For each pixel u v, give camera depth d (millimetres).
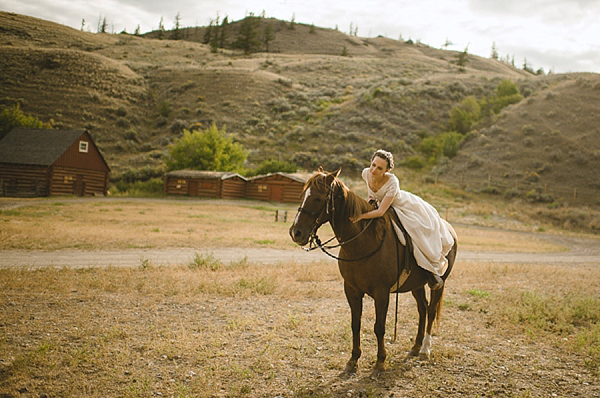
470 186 58844
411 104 87875
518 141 70062
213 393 4332
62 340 5605
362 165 64375
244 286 9172
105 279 9109
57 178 43125
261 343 5863
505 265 14648
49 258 11781
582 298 9086
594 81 85688
